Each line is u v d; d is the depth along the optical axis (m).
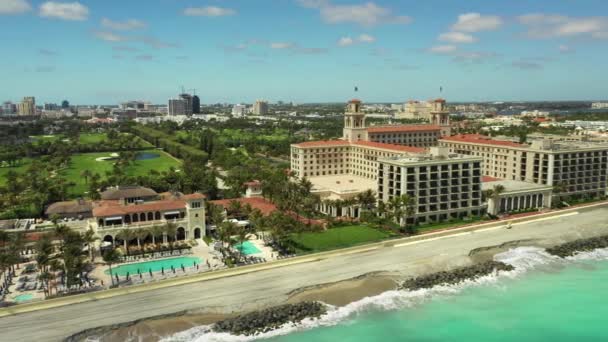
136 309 110.94
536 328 110.25
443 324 110.88
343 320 111.31
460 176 189.88
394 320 112.06
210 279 128.38
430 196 185.00
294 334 104.44
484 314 116.12
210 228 169.12
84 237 132.25
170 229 154.50
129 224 152.38
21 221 178.38
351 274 134.38
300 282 127.94
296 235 167.75
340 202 192.12
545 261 150.62
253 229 166.50
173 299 116.31
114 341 99.19
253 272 134.25
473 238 169.00
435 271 139.50
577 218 199.50
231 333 103.25
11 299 113.19
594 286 132.25
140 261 141.00
